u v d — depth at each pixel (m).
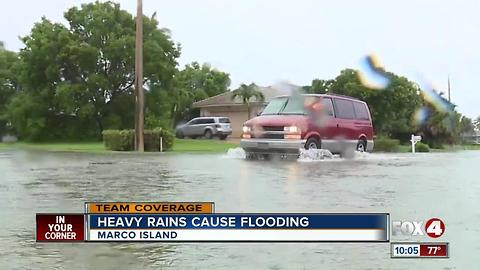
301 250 4.43
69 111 38.31
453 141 38.72
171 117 47.47
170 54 40.19
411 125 37.59
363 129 16.19
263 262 4.11
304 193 7.11
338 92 37.12
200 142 35.12
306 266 4.01
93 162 13.69
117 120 39.25
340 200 6.50
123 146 23.28
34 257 4.25
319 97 15.10
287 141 14.11
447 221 5.37
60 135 41.16
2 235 4.91
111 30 39.09
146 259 4.20
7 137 44.03
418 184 8.17
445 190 7.46
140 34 24.20
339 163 12.80
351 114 15.87
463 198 6.72
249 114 49.91
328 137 14.89
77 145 31.73
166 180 8.84
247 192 7.21
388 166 11.80
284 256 4.27
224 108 51.84
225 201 6.39
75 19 39.44
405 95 36.50
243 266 4.01
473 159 14.61
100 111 39.66
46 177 9.51
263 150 14.47
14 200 6.66
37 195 7.10
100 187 7.93
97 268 3.96
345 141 15.41
